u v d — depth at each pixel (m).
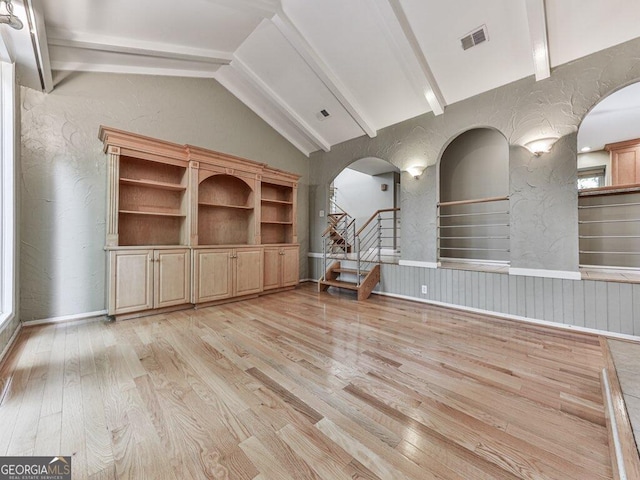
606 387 1.68
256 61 4.04
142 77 3.69
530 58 3.03
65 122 3.12
